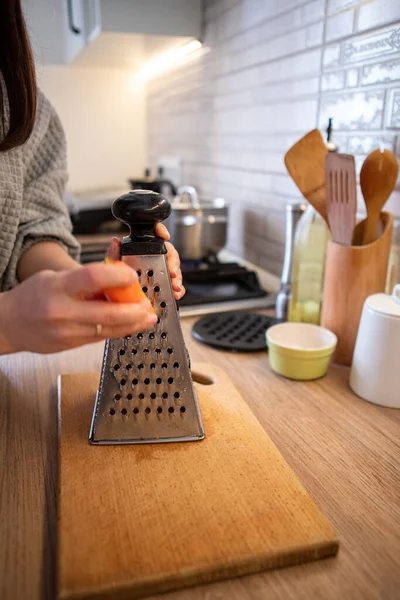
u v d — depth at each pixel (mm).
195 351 866
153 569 396
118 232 1853
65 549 412
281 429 629
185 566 398
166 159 1981
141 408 562
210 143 1568
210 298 1098
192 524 442
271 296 1150
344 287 773
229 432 584
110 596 385
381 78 840
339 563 427
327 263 801
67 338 426
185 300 1079
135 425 562
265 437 576
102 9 1280
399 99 806
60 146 922
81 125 2188
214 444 561
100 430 559
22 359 811
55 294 408
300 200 1110
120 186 2305
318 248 897
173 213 1272
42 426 621
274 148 1193
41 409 661
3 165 727
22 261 832
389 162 705
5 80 537
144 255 533
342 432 625
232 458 536
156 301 545
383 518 480
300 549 419
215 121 1512
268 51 1166
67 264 809
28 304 415
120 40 1441
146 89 2213
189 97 1696
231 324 961
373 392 689
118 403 560
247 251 1396
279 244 1219
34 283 418
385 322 658
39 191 868
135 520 445
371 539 454
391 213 836
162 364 559
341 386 746
